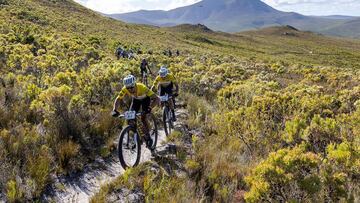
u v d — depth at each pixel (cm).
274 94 1072
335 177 479
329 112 1045
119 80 1266
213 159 696
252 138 807
